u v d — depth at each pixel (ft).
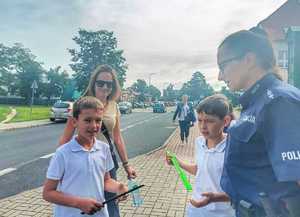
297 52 51.57
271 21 113.29
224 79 6.02
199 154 8.78
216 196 7.34
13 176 24.36
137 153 35.60
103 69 11.14
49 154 34.68
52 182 7.57
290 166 4.40
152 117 121.60
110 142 10.83
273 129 4.74
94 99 8.04
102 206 7.50
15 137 50.19
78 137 8.02
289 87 5.09
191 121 44.32
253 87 5.44
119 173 24.09
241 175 5.37
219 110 8.06
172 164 9.66
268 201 4.91
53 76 297.33
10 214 15.78
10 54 280.51
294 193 4.74
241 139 5.25
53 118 80.79
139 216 15.49
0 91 281.95
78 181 7.65
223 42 5.87
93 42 222.69
